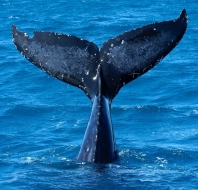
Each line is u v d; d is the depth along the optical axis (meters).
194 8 123.00
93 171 32.97
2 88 63.28
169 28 35.84
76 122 50.72
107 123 34.12
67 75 36.31
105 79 35.66
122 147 41.22
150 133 46.56
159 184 32.50
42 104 56.53
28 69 70.94
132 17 112.75
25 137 46.03
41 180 33.25
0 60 75.94
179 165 37.31
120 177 32.50
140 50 36.00
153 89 62.31
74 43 36.72
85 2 134.00
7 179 34.44
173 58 76.56
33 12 120.94
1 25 105.25
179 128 48.09
